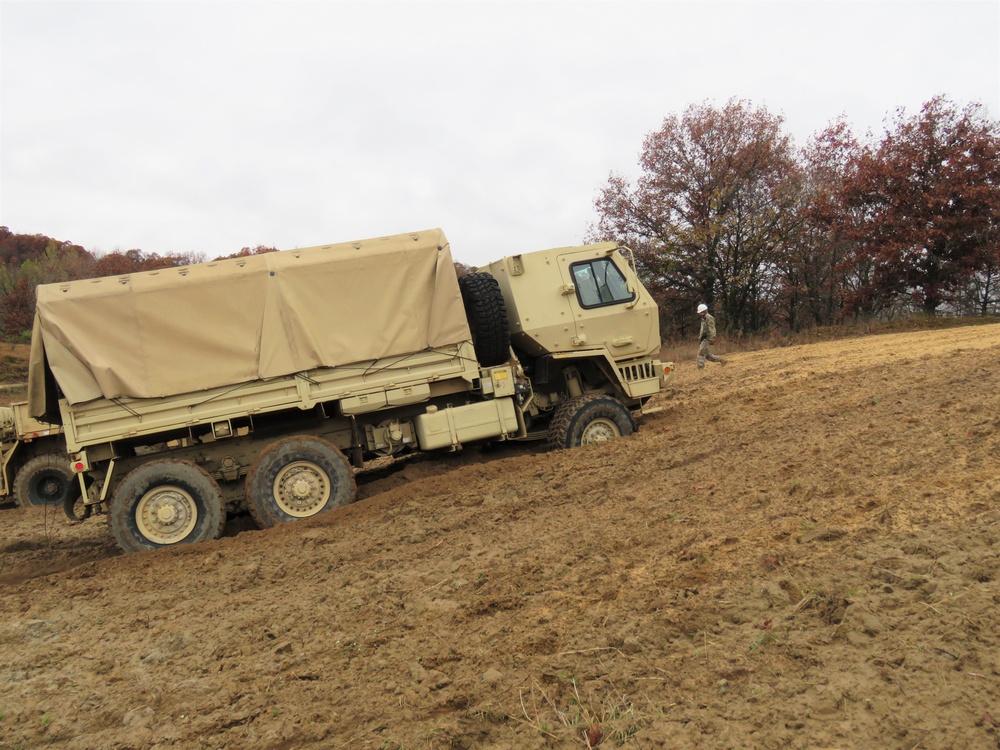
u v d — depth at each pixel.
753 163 33.94
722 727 3.87
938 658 4.07
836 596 4.84
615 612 5.36
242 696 5.07
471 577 6.61
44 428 14.63
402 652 5.37
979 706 3.66
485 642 5.33
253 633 6.18
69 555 10.40
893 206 28.75
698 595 5.36
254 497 9.60
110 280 9.38
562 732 4.05
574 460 10.38
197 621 6.65
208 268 9.60
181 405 9.53
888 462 7.35
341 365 9.92
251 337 9.66
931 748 3.47
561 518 8.01
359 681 5.05
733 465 8.67
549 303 11.37
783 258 34.50
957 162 27.61
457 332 10.31
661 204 35.09
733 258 34.41
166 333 9.45
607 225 36.47
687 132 34.94
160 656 5.91
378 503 9.67
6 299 45.56
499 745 4.07
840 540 5.78
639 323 11.77
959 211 27.83
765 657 4.45
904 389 11.38
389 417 10.61
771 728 3.80
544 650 5.06
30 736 4.86
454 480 10.11
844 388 12.90
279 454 9.70
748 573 5.57
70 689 5.49
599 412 11.42
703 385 17.05
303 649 5.73
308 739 4.43
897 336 23.03
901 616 4.55
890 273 29.09
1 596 8.09
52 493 14.68
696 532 6.61
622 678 4.50
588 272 11.63
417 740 4.20
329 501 9.81
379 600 6.46
